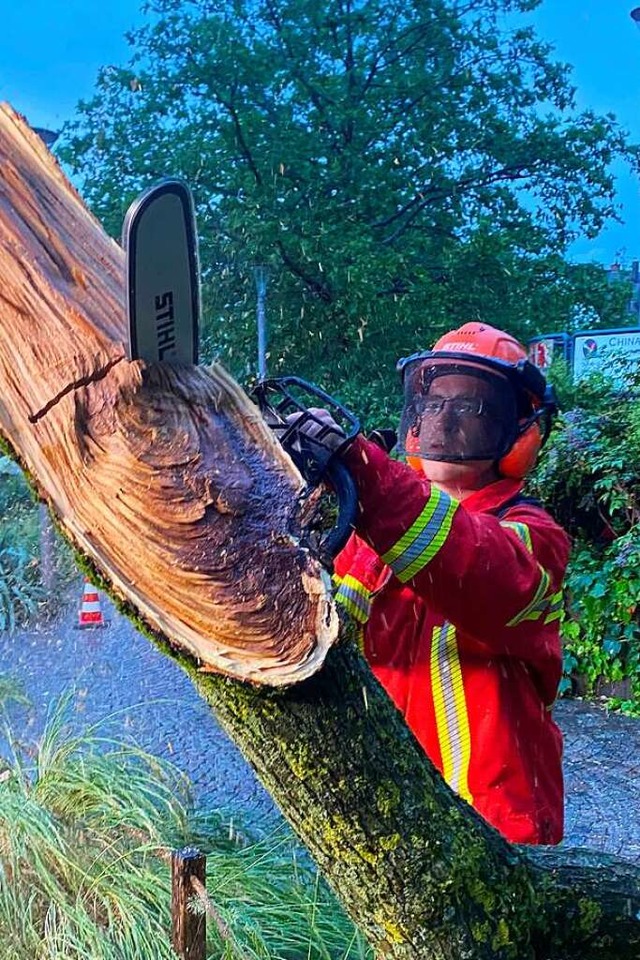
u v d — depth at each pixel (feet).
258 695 2.95
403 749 3.30
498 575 3.96
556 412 5.35
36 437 3.05
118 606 2.99
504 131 48.42
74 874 6.52
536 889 3.63
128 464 2.94
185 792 8.47
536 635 4.58
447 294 46.03
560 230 50.83
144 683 16.20
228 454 3.00
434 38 47.26
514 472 5.21
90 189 44.83
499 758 4.78
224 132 43.55
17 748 8.43
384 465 3.71
